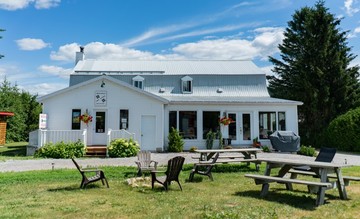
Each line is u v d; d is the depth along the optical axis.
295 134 19.80
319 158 8.58
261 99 22.97
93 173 11.05
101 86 19.50
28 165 13.48
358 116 20.86
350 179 7.34
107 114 19.47
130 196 7.51
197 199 7.14
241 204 6.64
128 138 18.98
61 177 10.26
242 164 13.12
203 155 12.03
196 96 24.72
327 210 6.14
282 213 5.90
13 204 6.68
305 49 31.53
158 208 6.30
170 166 8.16
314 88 29.47
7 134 30.36
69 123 19.17
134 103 19.73
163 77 25.58
